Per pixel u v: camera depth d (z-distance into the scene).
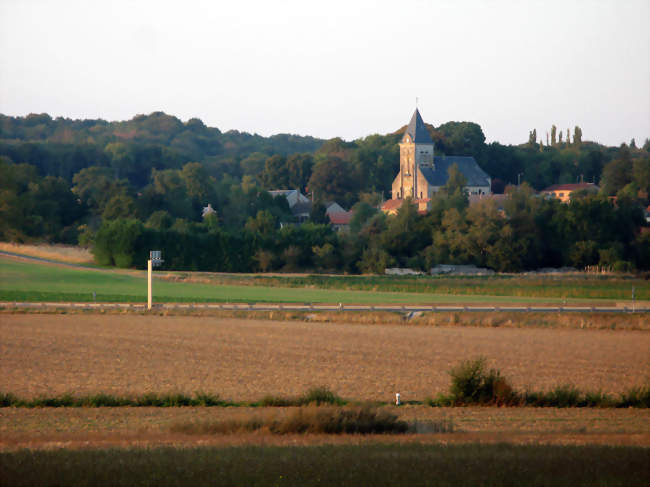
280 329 176.25
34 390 112.94
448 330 176.75
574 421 93.19
